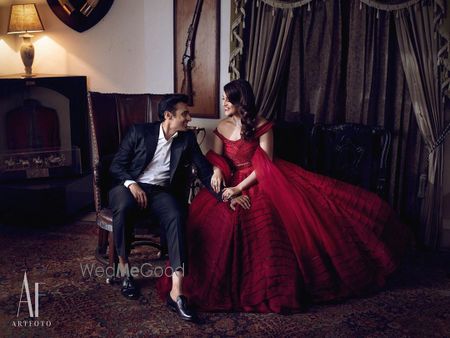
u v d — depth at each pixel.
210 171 3.22
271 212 3.05
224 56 4.07
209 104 4.18
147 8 4.20
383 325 2.75
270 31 3.81
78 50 4.44
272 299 2.86
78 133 4.38
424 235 3.79
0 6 4.33
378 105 3.75
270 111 3.93
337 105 3.85
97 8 4.28
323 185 3.32
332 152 3.68
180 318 2.80
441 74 3.54
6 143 4.25
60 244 3.81
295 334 2.66
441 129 3.62
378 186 3.57
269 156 3.27
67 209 4.38
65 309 2.89
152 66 4.29
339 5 3.68
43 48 4.50
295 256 2.97
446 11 3.44
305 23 3.79
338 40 3.74
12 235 3.98
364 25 3.66
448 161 3.72
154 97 3.77
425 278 3.31
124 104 3.71
